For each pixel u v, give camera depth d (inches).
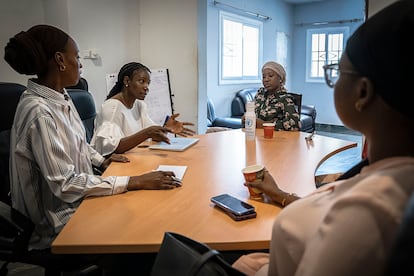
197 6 145.0
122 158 72.2
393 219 18.1
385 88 20.3
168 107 149.9
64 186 51.0
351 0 290.0
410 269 13.3
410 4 19.8
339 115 24.5
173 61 151.6
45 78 58.3
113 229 40.8
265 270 33.9
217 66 239.3
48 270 54.8
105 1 138.6
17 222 51.4
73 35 129.2
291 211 26.9
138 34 153.0
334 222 20.1
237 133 103.2
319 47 315.6
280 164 68.5
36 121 52.6
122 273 50.7
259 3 274.1
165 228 40.9
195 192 52.5
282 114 117.4
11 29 128.0
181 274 28.6
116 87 96.5
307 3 315.9
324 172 173.2
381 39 20.0
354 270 18.5
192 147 83.9
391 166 21.0
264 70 122.0
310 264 20.4
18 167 54.6
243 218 42.9
